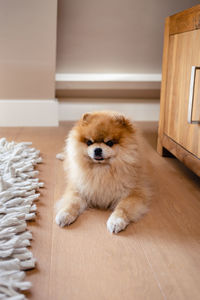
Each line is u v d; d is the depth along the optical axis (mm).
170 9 2617
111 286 915
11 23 2355
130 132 1419
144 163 1602
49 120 3062
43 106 3021
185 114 1755
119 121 1390
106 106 3369
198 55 1571
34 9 2293
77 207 1358
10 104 2982
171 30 1981
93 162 1406
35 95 2986
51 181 1728
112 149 1333
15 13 2293
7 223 1154
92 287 908
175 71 1916
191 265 1023
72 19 2633
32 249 1086
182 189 1671
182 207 1454
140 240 1166
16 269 944
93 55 2996
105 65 3123
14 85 2855
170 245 1137
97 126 1340
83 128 1391
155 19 2689
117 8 2570
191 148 1678
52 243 1129
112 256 1062
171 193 1615
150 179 1747
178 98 1869
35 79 2830
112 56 3025
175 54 1911
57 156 2102
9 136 2631
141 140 1535
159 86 3156
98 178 1385
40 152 2232
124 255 1068
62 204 1378
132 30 2777
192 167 1655
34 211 1371
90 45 2895
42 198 1511
